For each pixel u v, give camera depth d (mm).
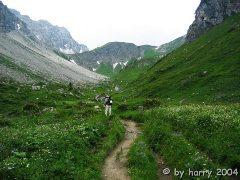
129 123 46031
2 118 48531
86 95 124438
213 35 175500
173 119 35469
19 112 56438
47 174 19719
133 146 28438
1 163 20062
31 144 24078
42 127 33531
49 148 23562
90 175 21125
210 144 24984
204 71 89812
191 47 176125
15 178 18844
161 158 25859
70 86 135250
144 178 21703
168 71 127688
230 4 198125
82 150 24703
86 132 29359
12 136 26297
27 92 94250
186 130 29906
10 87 97750
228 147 23594
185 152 23703
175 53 195500
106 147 28047
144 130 37125
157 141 29375
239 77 73375
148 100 63688
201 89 73062
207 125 29078
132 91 115750
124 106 62125
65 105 65688
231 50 110938
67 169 20781
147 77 143625
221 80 74875
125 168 24141
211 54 119125
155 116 42719
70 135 26984
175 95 78688
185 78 93062
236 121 28234
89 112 51031
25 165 20234
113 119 42938
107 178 22188
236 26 152875
